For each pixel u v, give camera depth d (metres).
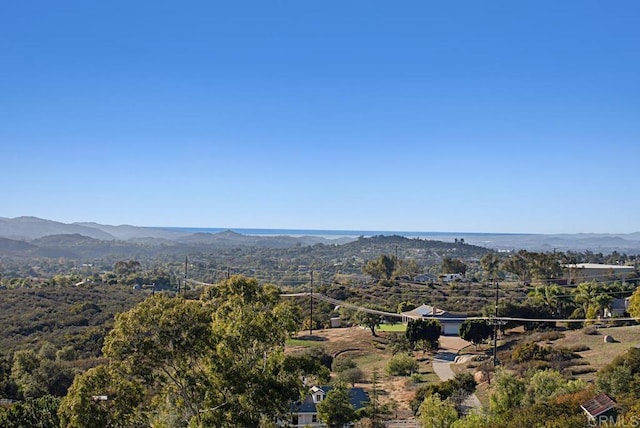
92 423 24.66
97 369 25.42
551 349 67.69
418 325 88.38
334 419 48.22
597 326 82.62
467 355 82.69
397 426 52.28
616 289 102.75
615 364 49.56
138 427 26.50
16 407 40.09
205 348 26.47
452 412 47.62
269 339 28.78
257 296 30.34
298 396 29.20
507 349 79.12
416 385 67.62
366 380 73.25
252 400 27.05
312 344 93.50
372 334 100.19
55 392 68.31
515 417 40.41
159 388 27.70
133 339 25.58
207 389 26.89
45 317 107.12
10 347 88.38
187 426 28.09
